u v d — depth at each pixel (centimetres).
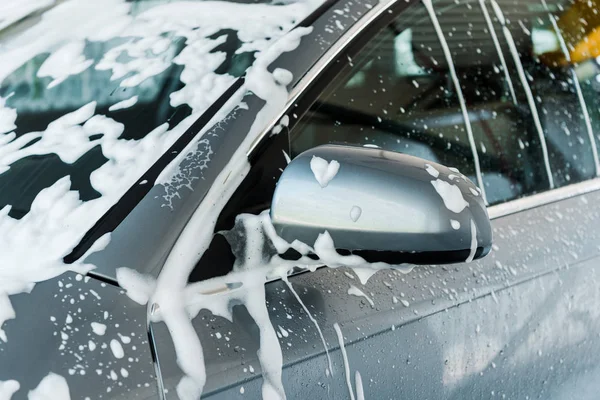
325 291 133
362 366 132
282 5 154
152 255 119
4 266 117
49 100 148
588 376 189
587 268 184
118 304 114
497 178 176
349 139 146
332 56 146
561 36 202
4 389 102
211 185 126
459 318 150
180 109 136
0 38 166
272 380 120
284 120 137
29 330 108
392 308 139
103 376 107
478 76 176
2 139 141
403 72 159
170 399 110
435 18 168
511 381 165
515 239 172
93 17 166
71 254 118
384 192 115
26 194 129
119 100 143
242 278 125
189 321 117
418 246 114
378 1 158
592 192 199
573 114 201
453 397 150
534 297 169
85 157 133
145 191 125
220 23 153
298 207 116
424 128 161
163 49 151
